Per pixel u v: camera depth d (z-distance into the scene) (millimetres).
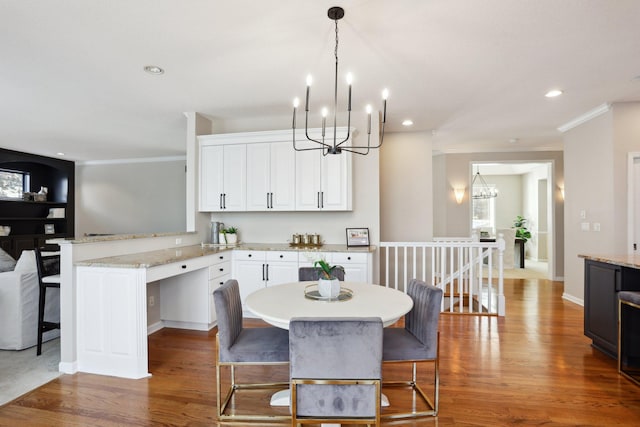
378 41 2539
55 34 2416
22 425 2008
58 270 3178
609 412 2133
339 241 4410
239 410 2178
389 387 2461
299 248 3957
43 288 3020
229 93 3604
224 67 2973
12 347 3119
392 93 3631
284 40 2521
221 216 4711
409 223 5336
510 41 2539
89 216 7938
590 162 4438
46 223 7699
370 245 4262
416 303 2215
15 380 2562
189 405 2232
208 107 4051
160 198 7555
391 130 5270
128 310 2609
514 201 10547
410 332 2277
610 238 4086
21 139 5711
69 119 4516
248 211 4387
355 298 2188
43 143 6031
